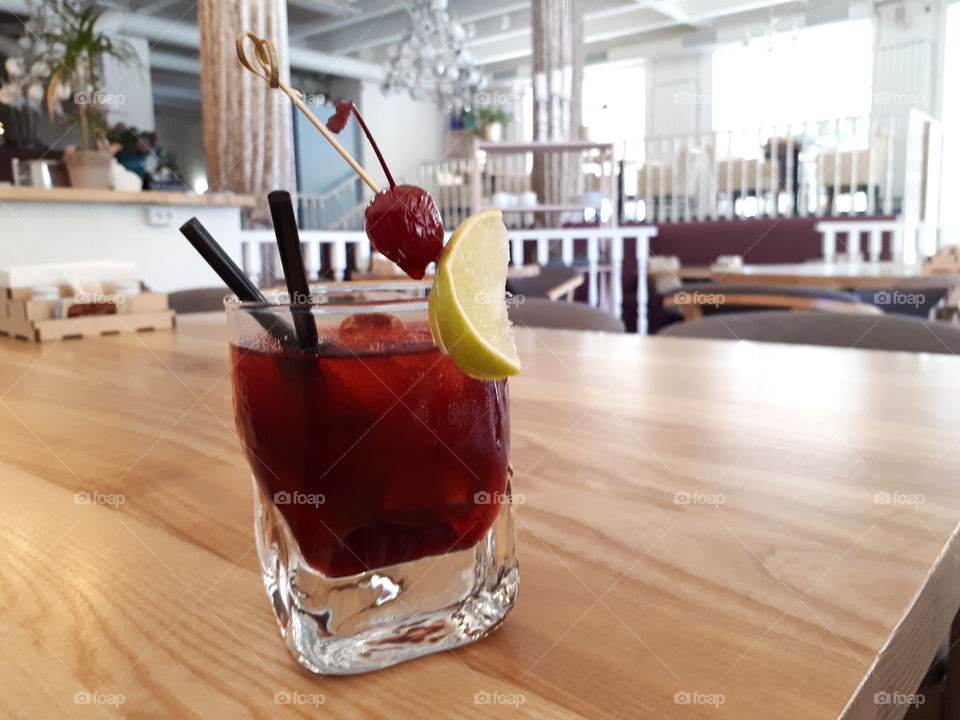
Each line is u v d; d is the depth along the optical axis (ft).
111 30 15.84
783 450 1.02
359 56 19.85
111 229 4.88
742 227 11.34
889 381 1.49
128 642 0.58
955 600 0.72
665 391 1.43
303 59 18.61
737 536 0.74
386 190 0.63
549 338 2.20
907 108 16.34
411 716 0.48
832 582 0.64
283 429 0.57
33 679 0.53
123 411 1.36
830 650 0.53
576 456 1.02
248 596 0.65
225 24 7.19
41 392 1.55
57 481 0.97
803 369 1.64
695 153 14.32
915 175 13.64
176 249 5.27
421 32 9.57
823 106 17.67
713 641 0.55
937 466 0.94
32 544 0.77
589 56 21.15
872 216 10.79
